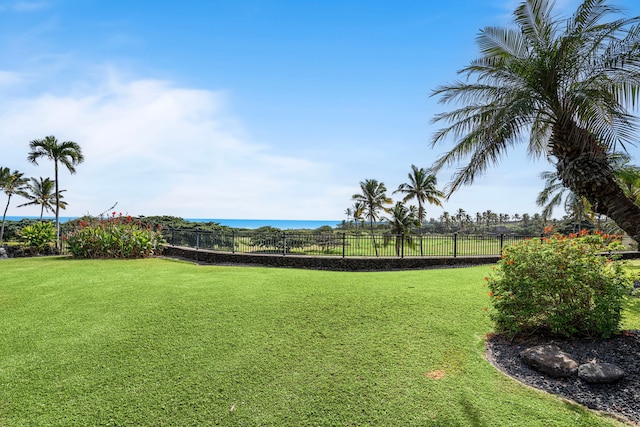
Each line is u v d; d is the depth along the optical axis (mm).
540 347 3941
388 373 3553
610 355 3826
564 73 5449
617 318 4305
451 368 3678
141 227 13656
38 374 3459
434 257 11617
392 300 6344
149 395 3107
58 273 8867
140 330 4688
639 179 12203
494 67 6641
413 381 3398
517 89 5930
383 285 7750
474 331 4789
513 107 5320
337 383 3348
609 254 5117
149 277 8438
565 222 23547
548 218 22875
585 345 4129
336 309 5742
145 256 13000
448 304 6082
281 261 11469
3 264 10680
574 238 4957
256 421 2762
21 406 2918
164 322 5012
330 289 7254
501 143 5621
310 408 2939
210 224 23531
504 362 3869
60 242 17391
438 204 29453
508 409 2932
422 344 4312
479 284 7934
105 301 6102
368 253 12102
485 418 2803
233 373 3527
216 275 8844
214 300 6223
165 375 3471
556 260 4445
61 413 2828
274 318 5250
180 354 3959
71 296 6445
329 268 11242
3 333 4539
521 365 3768
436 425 2719
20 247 16594
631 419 2785
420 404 3004
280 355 3961
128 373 3500
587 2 5547
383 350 4121
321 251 12211
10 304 5891
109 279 8125
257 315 5383
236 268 10383
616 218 4867
